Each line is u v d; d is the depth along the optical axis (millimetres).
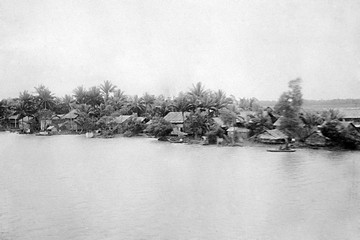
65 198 26469
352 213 22578
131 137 78188
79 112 94750
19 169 38188
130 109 100375
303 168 37375
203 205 24547
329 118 53375
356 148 51406
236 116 65875
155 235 19438
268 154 48031
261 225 20797
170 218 21984
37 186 30312
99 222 21500
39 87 102438
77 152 52219
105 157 46719
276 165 39375
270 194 27094
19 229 20531
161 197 26406
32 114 99375
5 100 103938
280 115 63156
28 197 26906
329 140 53156
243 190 28266
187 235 19453
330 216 22125
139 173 35438
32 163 42156
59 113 109125
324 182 30766
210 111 81062
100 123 86250
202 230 20094
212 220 21609
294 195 26719
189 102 83812
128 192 28094
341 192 27391
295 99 55031
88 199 26109
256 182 31031
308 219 21609
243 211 23172
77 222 21438
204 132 67312
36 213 23250
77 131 93750
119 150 54281
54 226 20922
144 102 102312
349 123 52844
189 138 67500
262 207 24031
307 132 55656
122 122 84062
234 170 36594
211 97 83188
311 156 45781
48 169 38094
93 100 108375
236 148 54969
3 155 49312
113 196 26953
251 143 59469
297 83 54719
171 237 19188
